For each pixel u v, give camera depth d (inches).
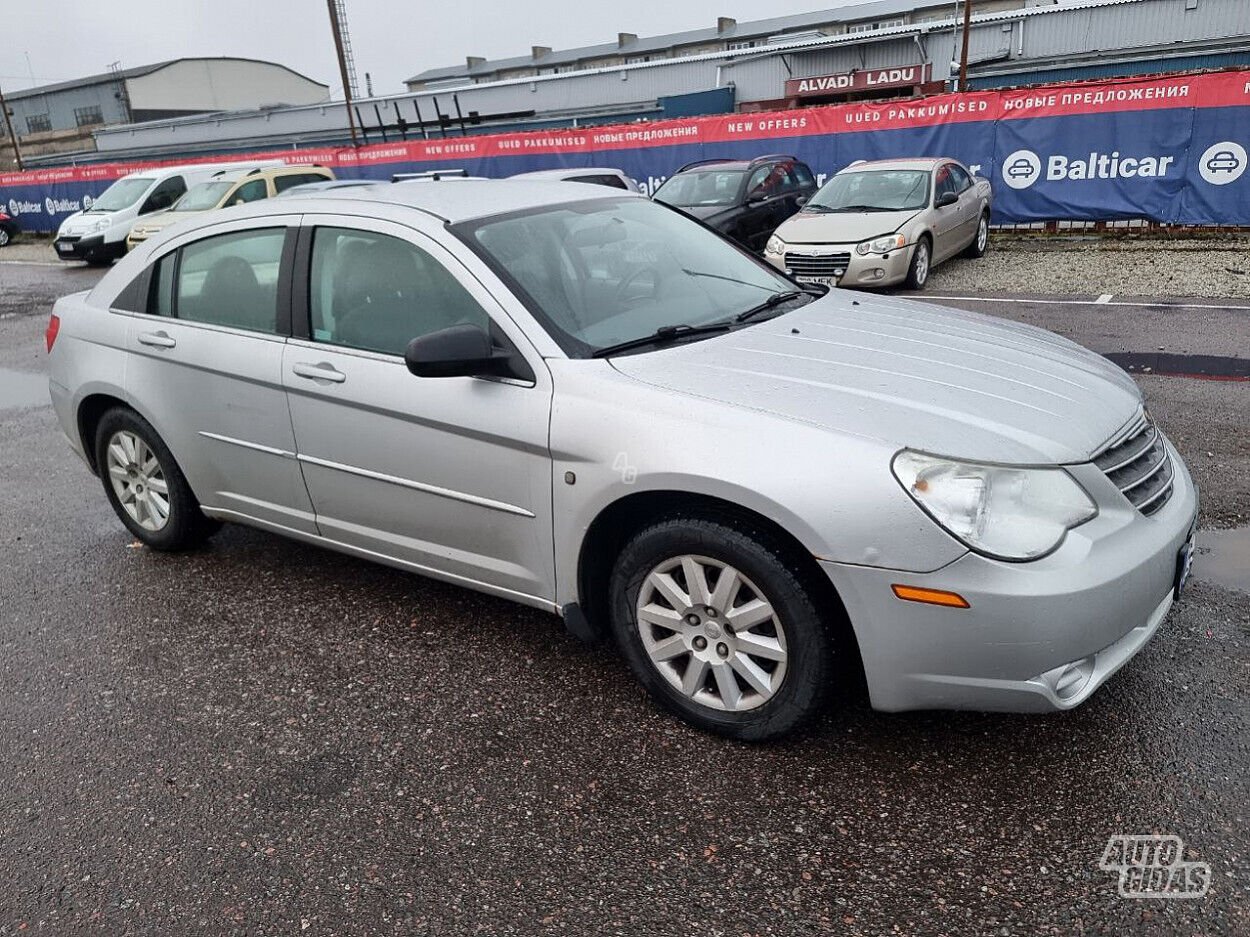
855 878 91.7
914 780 104.7
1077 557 95.3
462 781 109.7
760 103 1365.7
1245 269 417.4
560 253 134.4
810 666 104.1
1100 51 1139.9
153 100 2586.1
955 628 95.1
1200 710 112.5
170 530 172.4
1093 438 103.7
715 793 105.0
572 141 709.9
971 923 85.7
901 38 1254.3
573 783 108.2
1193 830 94.7
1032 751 107.8
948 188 464.1
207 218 159.2
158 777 113.8
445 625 145.9
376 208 138.6
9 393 332.5
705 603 110.2
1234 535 158.4
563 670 131.7
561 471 114.8
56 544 188.7
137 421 167.0
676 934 86.7
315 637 144.6
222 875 97.3
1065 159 539.2
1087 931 84.0
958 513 94.5
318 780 111.4
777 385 110.2
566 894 92.1
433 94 1518.2
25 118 2800.2
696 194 516.1
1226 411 224.7
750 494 100.0
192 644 144.9
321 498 144.3
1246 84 481.1
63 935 91.1
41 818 107.9
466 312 124.7
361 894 93.7
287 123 1700.3
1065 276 436.5
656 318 130.1
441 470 126.6
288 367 139.7
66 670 139.9
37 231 1075.3
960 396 108.3
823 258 416.5
